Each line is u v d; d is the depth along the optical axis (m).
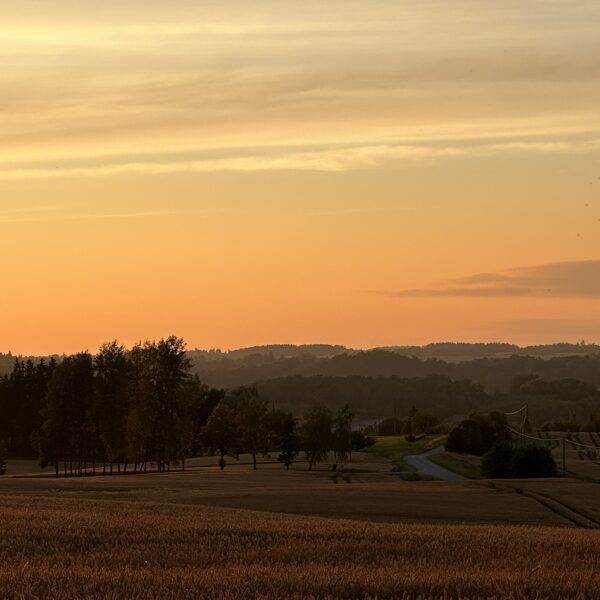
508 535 46.50
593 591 26.25
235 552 37.19
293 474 155.50
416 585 27.12
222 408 188.88
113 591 25.33
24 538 40.66
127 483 118.06
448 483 119.62
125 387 164.38
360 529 47.84
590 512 84.81
